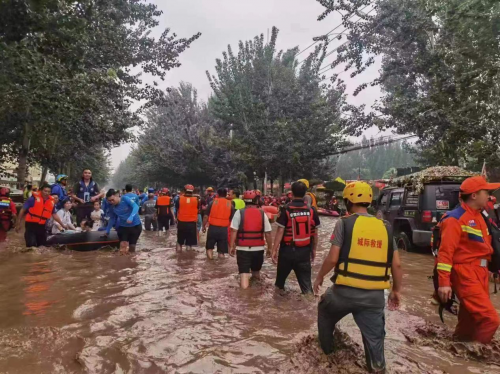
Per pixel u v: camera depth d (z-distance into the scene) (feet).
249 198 21.04
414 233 32.96
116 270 24.59
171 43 64.44
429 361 11.75
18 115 58.23
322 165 123.95
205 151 137.39
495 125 48.78
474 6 49.29
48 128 57.67
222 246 29.55
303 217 19.17
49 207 32.22
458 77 51.93
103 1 52.75
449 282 12.18
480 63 51.72
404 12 55.98
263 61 111.86
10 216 35.88
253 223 20.85
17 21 34.78
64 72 42.60
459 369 11.19
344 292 10.40
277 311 16.40
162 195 49.62
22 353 11.85
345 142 101.91
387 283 10.43
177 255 30.96
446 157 57.26
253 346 12.53
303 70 106.52
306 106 101.35
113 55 55.16
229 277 22.94
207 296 18.63
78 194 40.29
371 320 10.37
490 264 12.76
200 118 151.23
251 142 101.96
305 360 11.33
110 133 67.21
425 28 54.34
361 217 10.64
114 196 31.63
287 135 96.89
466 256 12.48
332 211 83.56
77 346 12.39
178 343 12.70
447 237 12.34
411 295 19.69
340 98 105.29
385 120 59.77
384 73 65.00
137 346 12.36
